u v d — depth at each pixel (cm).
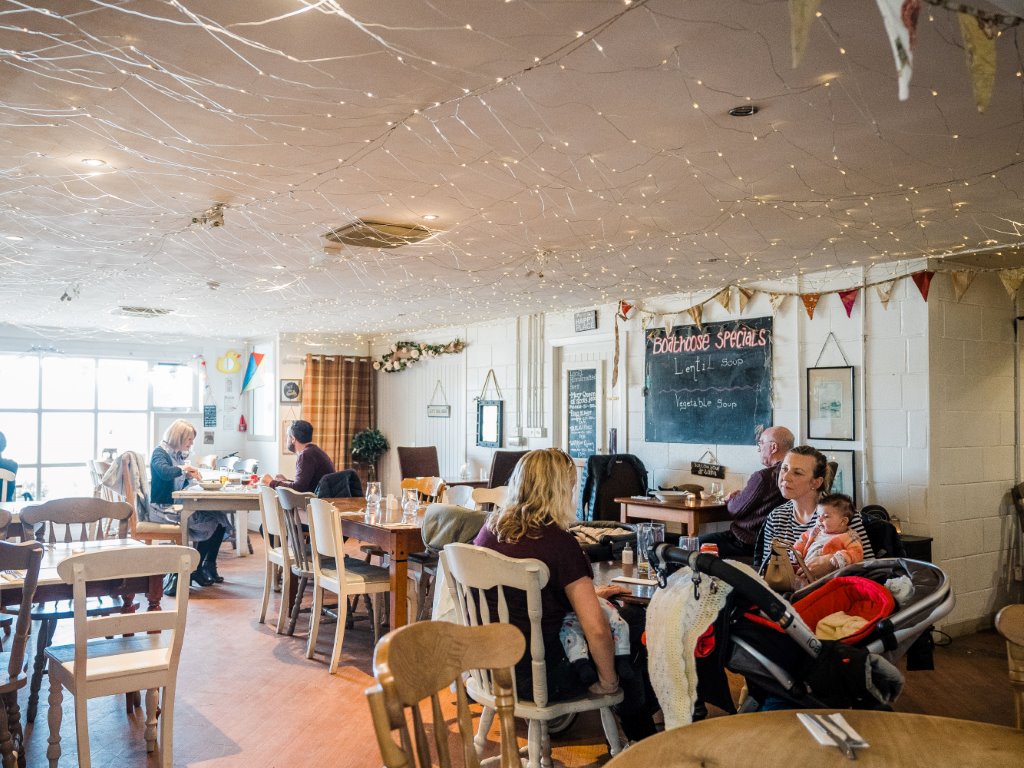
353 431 1030
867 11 204
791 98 262
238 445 1053
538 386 798
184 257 527
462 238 469
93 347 963
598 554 379
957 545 512
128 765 305
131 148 314
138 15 209
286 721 349
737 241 470
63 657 283
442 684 148
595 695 252
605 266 550
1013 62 232
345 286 643
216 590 612
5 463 661
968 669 444
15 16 209
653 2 201
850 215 408
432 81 249
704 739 153
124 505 392
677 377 661
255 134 297
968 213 404
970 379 525
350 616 498
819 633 240
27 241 481
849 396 542
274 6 203
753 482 496
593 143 305
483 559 247
